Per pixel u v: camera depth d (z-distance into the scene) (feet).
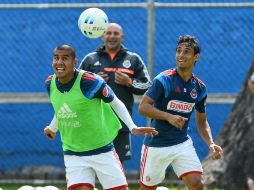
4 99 139.23
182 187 122.01
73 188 72.43
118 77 92.99
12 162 138.21
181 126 74.74
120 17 138.72
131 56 95.30
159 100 78.13
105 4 127.65
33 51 139.64
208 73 138.72
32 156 138.31
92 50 138.72
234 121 123.13
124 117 72.84
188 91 78.02
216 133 137.39
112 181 72.90
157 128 78.84
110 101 72.23
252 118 121.49
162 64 139.23
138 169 133.80
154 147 79.41
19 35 139.64
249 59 138.92
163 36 139.44
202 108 81.41
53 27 139.64
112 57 95.14
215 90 138.82
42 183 128.36
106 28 91.50
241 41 139.03
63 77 70.54
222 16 139.13
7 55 139.54
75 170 72.64
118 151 93.25
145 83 94.48
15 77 139.64
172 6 121.19
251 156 120.78
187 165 78.43
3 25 139.64
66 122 72.13
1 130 138.92
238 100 123.65
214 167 122.52
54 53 70.79
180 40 77.30
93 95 70.95
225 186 121.49
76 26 139.33
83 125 71.67
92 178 72.95
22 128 139.13
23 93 139.54
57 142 138.00
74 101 70.95
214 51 139.13
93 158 72.49
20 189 106.22
